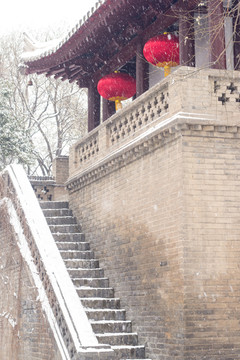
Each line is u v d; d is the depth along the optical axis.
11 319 18.41
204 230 13.38
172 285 13.62
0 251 20.03
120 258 16.69
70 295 14.73
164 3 17.31
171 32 18.17
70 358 13.44
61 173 24.59
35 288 16.20
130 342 15.21
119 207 16.94
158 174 14.70
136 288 15.58
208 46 15.70
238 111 13.84
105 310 16.02
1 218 19.98
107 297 16.84
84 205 19.84
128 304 16.00
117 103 21.16
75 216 20.66
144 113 15.71
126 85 20.28
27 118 37.81
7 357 18.62
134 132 16.11
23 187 18.91
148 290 14.88
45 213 20.95
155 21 17.83
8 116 30.98
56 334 14.41
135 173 16.02
